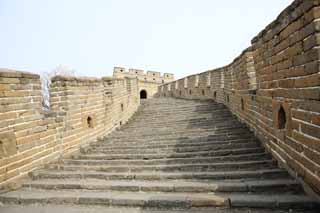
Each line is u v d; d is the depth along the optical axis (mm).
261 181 3928
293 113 3592
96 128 7617
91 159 5891
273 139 4625
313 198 3197
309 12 2912
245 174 4234
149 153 6012
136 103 13664
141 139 7477
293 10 3326
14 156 4527
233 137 6375
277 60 4086
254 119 6020
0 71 4352
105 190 4250
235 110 8469
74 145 6375
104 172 4949
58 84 6191
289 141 3828
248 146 5605
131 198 3766
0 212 3695
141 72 29812
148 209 3600
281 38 3838
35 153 5059
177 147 6172
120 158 5812
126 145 6914
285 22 3627
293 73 3486
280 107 4113
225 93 10516
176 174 4516
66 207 3809
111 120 8984
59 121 5879
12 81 4602
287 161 3996
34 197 4000
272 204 3311
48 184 4438
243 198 3479
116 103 9688
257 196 3555
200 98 15055
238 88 7809
